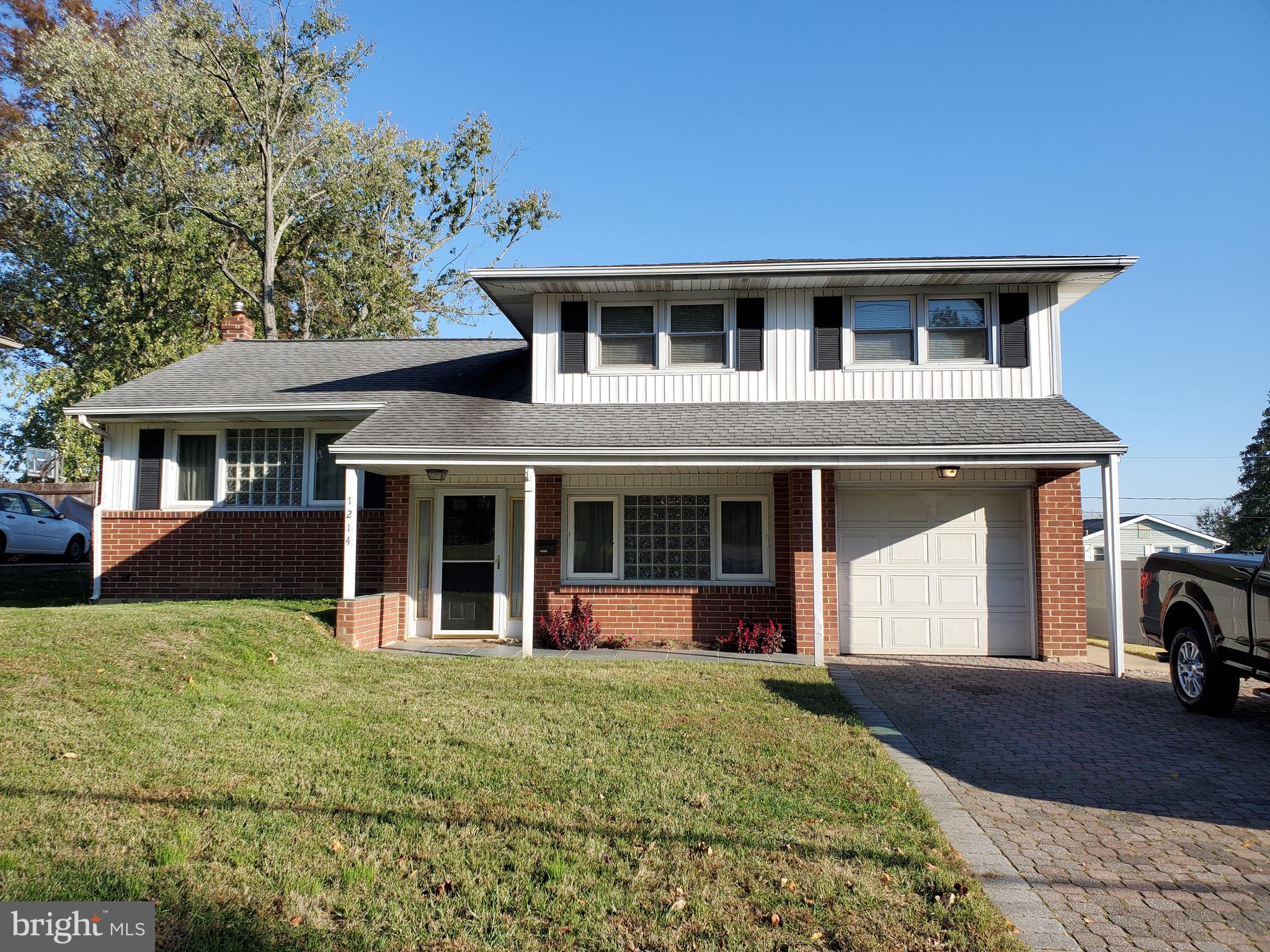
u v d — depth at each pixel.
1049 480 11.62
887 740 7.09
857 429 10.84
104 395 13.66
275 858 4.33
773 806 5.27
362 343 16.69
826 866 4.41
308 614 11.13
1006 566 11.91
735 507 12.29
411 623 12.42
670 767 6.00
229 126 27.27
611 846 4.61
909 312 12.06
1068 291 12.21
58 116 26.75
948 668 10.73
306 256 30.34
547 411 12.06
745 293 12.20
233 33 26.47
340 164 28.89
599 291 12.28
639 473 12.31
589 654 11.09
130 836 4.48
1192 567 8.31
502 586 12.43
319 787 5.38
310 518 13.23
